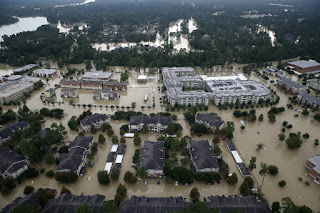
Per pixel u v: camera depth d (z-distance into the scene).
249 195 178.12
